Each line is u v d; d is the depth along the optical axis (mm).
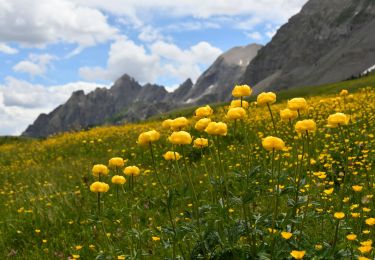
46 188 2014
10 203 1879
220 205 737
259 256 685
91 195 1722
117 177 948
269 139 721
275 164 1583
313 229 930
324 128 2066
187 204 1308
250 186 757
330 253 660
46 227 1426
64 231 1330
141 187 1682
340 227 827
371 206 1081
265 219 731
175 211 1259
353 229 899
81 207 1567
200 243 720
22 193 1999
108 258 846
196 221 757
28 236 1395
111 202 1537
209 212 789
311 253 668
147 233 1113
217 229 745
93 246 1122
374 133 1854
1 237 1403
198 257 740
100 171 899
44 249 1226
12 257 1256
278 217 763
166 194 748
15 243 1376
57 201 1701
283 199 1081
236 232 717
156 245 1022
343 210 997
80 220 1443
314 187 1236
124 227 1194
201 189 1503
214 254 740
